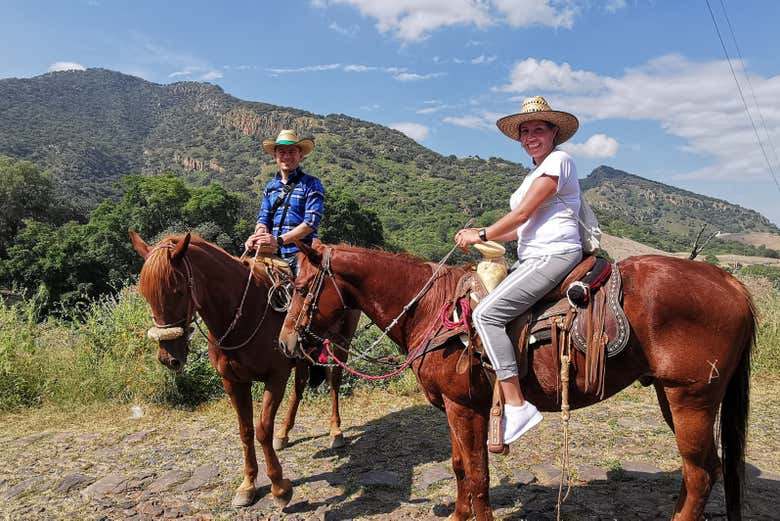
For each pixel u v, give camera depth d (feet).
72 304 118.93
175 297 11.28
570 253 9.12
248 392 13.08
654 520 11.37
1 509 12.76
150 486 13.82
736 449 9.13
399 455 15.51
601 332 8.64
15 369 21.24
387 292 10.46
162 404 20.61
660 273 8.85
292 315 10.79
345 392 21.42
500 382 8.91
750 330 8.91
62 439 17.40
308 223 14.32
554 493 12.70
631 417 18.12
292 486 13.53
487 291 9.29
